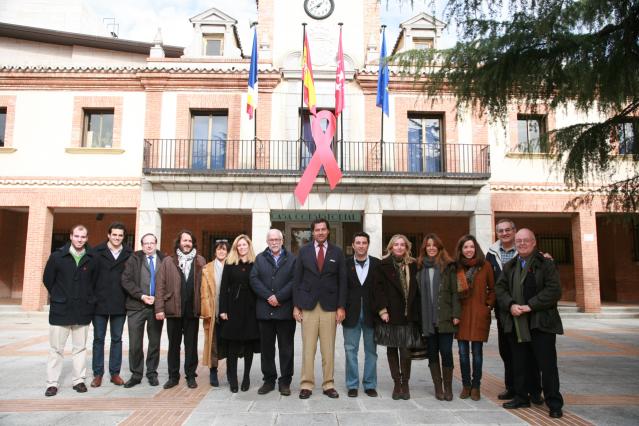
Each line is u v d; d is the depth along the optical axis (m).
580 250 13.95
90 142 14.30
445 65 6.74
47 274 5.55
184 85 14.14
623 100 6.55
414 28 15.16
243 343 5.61
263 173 13.07
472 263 5.31
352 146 14.11
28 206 13.77
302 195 12.47
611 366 7.10
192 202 13.41
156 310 5.64
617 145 7.18
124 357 7.80
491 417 4.61
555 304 4.81
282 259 5.59
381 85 13.11
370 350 5.41
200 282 5.88
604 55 5.88
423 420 4.50
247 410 4.81
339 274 5.41
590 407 4.96
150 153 13.73
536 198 13.96
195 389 5.68
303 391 5.26
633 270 16.22
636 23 5.52
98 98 14.09
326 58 14.59
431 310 5.27
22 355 7.82
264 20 14.81
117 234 5.94
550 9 5.63
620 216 7.77
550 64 6.18
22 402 5.11
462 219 16.50
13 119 13.95
